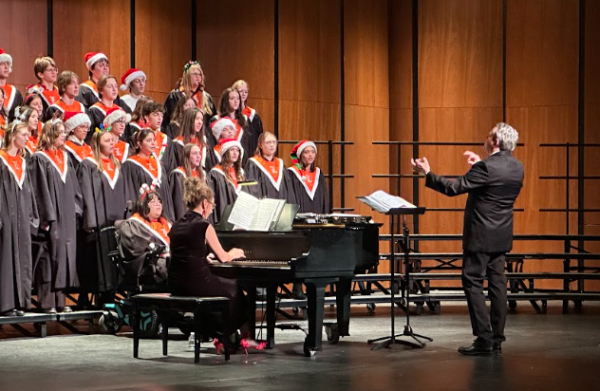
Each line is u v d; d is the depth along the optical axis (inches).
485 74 576.4
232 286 321.1
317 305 325.7
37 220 380.5
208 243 321.4
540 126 566.9
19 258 373.7
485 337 324.8
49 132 387.9
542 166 566.6
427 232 577.0
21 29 482.9
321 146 566.3
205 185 327.6
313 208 449.1
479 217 321.4
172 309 314.2
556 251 560.1
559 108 563.8
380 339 350.9
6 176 372.8
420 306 459.8
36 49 487.2
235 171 430.9
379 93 589.0
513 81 572.7
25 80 484.4
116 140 412.5
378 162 585.6
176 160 426.6
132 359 318.7
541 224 566.6
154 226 390.0
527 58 569.9
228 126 439.2
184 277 317.4
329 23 570.3
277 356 326.3
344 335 362.6
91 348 343.9
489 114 576.4
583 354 327.9
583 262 550.3
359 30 580.4
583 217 560.4
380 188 586.9
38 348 343.9
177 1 531.2
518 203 570.3
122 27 511.2
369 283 480.1
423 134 584.1
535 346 347.6
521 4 570.6
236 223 334.6
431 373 290.0
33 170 382.9
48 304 383.2
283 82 557.0
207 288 316.5
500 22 574.2
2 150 377.1
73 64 497.0
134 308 322.7
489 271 328.5
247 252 335.0
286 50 558.3
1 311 367.6
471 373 289.6
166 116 453.7
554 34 564.4
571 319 436.1
